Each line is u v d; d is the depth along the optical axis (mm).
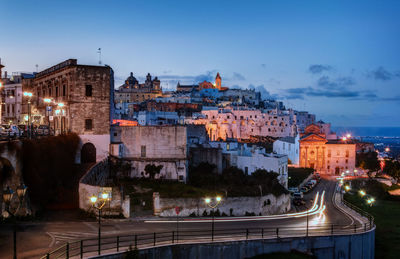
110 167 58906
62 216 39500
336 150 118312
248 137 177250
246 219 47344
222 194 49812
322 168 117125
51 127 58875
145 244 32469
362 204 75188
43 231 34094
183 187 54406
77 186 49125
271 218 50062
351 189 90812
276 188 59906
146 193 50469
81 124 58125
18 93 82188
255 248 37625
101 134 59125
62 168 48562
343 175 108875
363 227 47375
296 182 83125
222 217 47125
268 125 182125
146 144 60844
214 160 68875
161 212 44125
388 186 100562
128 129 61156
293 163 119812
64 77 59938
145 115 125375
